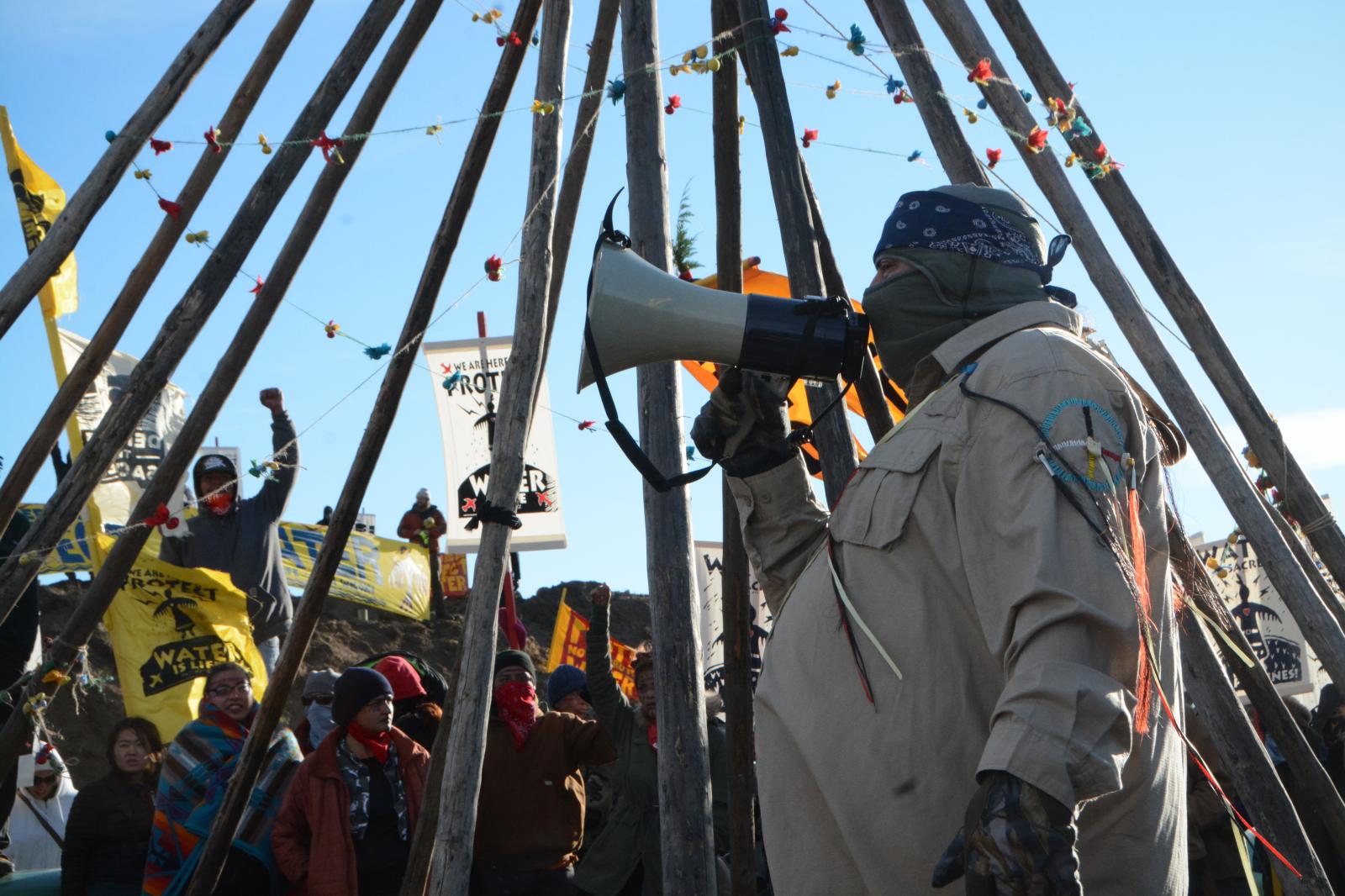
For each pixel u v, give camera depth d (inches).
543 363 180.1
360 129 187.8
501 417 154.8
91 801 215.8
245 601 264.2
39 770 257.9
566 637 328.5
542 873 212.7
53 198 249.1
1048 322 81.5
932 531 74.8
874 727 73.5
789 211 144.6
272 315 189.5
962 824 71.2
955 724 72.3
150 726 225.0
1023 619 67.7
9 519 183.5
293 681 180.1
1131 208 140.1
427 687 246.8
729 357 92.3
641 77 168.1
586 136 183.8
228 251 182.2
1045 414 71.9
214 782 205.3
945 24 149.1
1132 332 133.9
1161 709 72.5
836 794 74.0
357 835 198.8
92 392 258.5
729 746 160.7
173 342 180.4
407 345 179.3
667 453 169.5
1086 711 64.2
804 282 142.3
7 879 226.1
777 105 148.8
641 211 165.9
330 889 191.6
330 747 202.5
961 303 85.0
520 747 218.2
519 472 153.7
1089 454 70.4
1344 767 280.2
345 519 179.5
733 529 160.1
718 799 226.4
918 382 84.0
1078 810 64.5
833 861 75.4
